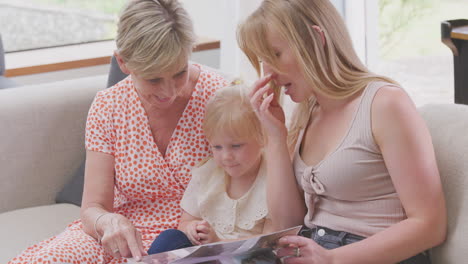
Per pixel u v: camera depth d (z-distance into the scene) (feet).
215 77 6.14
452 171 4.67
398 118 4.49
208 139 5.62
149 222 6.06
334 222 4.86
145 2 5.13
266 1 4.92
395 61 10.74
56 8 12.86
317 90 4.78
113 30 13.34
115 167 6.02
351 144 4.66
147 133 5.96
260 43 4.86
